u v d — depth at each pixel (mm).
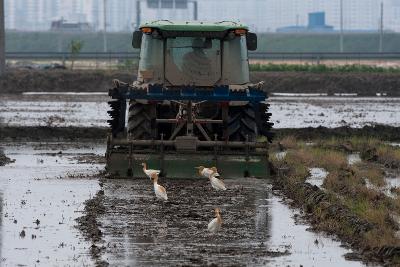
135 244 44375
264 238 45875
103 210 52125
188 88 63688
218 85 66875
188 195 56938
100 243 44531
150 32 66688
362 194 56250
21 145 83938
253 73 179500
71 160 73250
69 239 45281
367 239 44406
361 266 40594
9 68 192625
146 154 62594
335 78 175250
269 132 70688
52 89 169375
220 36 66938
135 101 66375
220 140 66875
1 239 45125
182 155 62562
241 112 66562
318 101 148625
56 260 41250
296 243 44781
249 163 62938
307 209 52438
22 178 63469
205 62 67062
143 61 67375
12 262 40906
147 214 51344
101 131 93312
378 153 76500
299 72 185500
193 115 64438
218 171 62562
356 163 72875
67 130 93375
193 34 66812
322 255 42469
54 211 51719
